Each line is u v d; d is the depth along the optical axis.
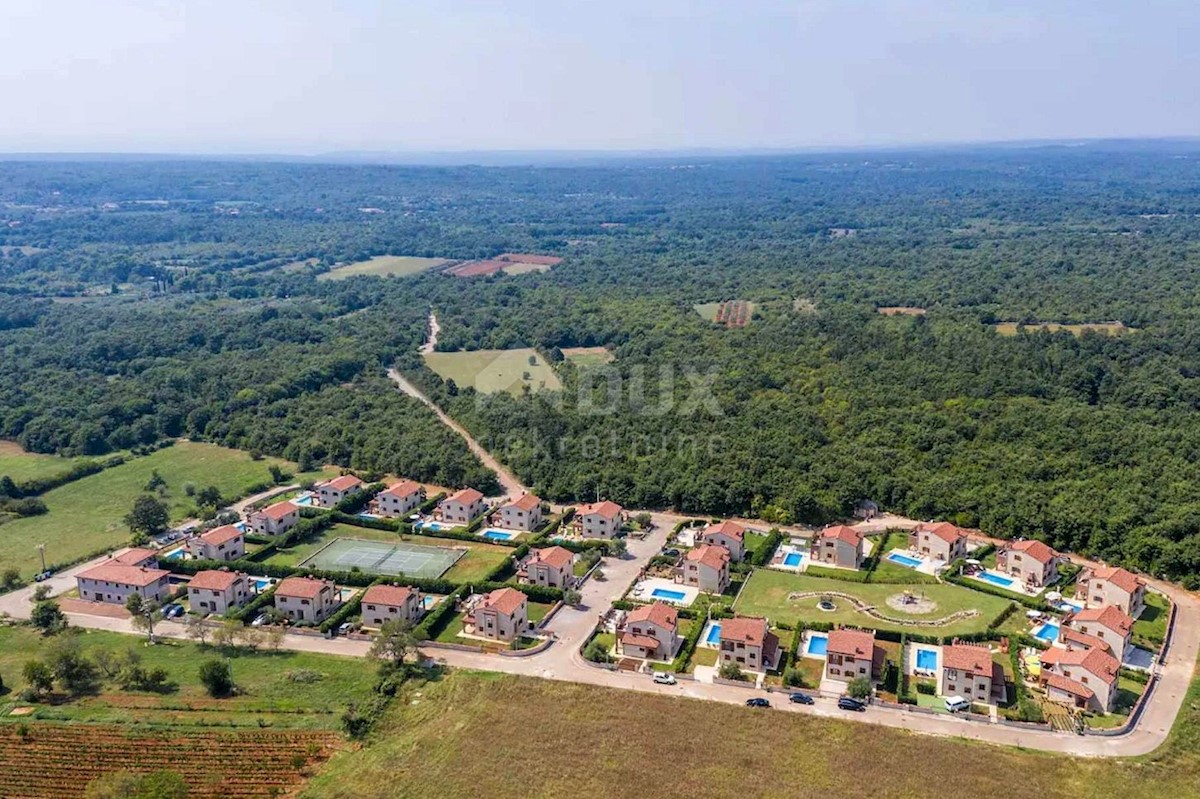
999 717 142.62
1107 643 160.88
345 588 199.12
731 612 179.12
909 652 164.25
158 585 194.62
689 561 192.88
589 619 180.62
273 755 136.62
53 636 174.38
